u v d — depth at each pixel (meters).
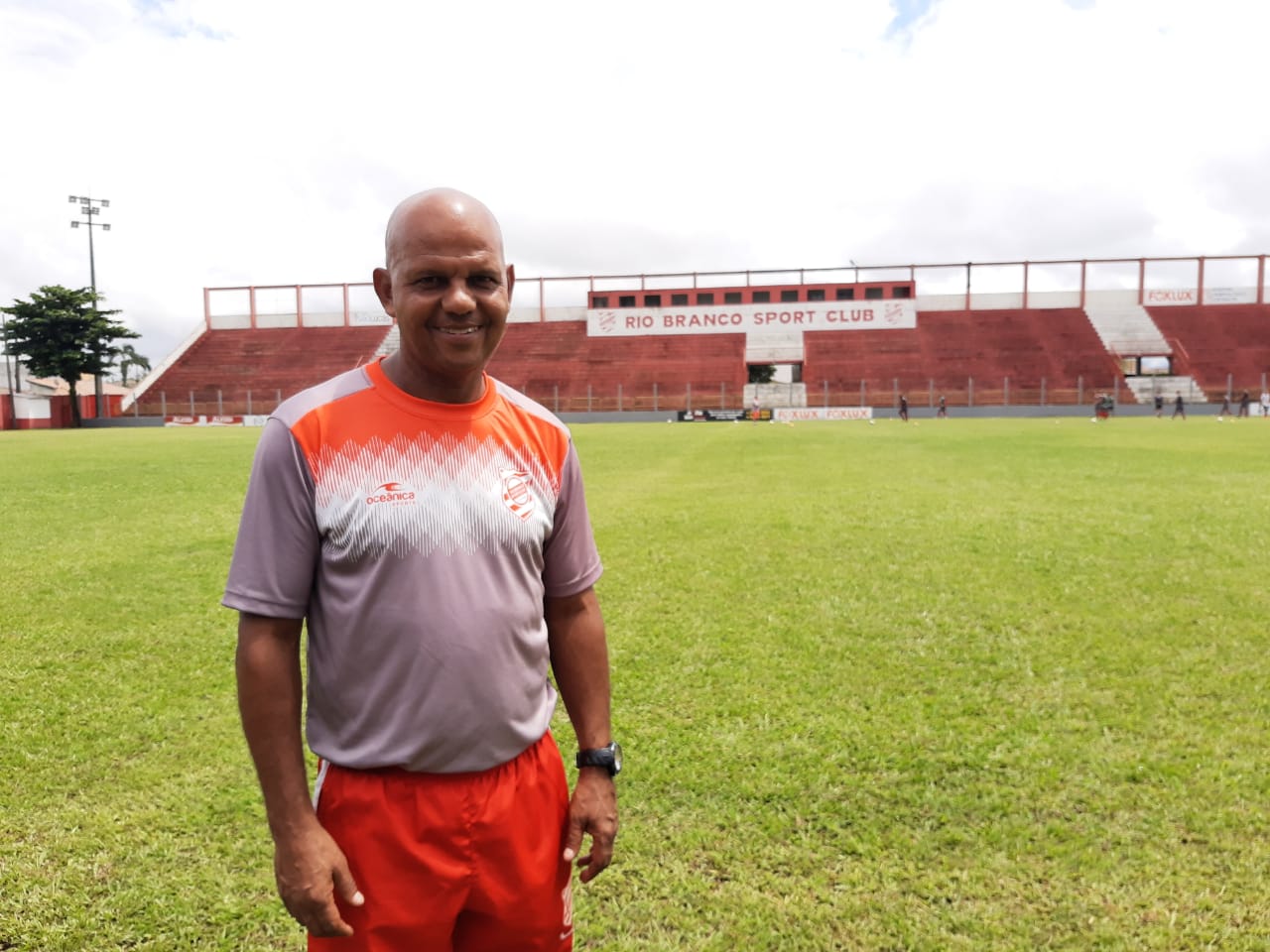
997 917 2.56
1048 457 17.50
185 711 4.18
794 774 3.44
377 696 1.53
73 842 3.00
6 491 13.10
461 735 1.54
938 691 4.31
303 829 1.51
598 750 1.87
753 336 54.62
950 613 5.68
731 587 6.45
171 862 2.88
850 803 3.22
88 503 11.71
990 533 8.52
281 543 1.50
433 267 1.52
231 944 2.49
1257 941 2.44
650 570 7.04
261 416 47.81
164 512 10.84
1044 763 3.51
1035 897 2.65
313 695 1.59
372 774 1.56
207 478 15.04
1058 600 5.95
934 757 3.58
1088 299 53.41
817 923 2.55
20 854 2.93
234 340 56.84
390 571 1.51
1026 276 53.81
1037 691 4.29
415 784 1.56
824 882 2.75
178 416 49.84
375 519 1.50
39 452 22.42
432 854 1.56
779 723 3.94
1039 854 2.88
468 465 1.58
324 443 1.52
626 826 3.09
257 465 1.52
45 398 47.88
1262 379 46.22
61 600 6.30
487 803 1.59
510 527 1.59
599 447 22.55
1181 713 3.99
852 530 8.80
